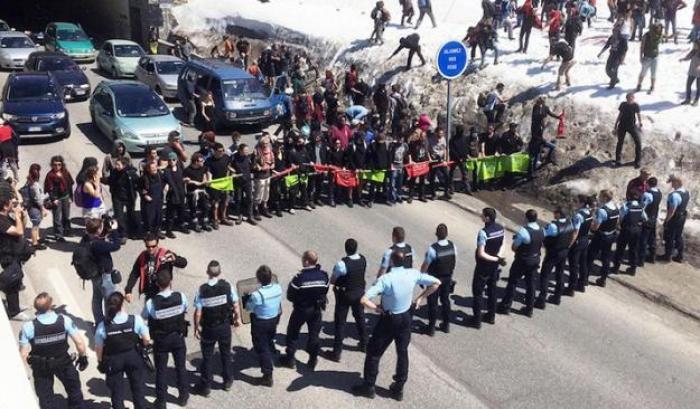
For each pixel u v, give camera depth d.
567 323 10.66
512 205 15.55
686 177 14.46
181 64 24.56
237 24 30.67
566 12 22.88
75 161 16.92
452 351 9.66
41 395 7.37
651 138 15.35
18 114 17.86
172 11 33.66
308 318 8.66
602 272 11.91
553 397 8.68
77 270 8.89
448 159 15.95
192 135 19.98
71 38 30.67
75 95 23.28
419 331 10.17
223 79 20.12
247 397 8.35
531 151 16.23
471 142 16.12
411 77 21.20
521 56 20.28
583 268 11.62
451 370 9.17
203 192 13.06
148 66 24.48
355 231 13.73
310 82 24.53
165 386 7.85
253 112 19.86
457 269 12.33
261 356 8.43
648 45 16.27
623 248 12.27
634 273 12.38
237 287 9.10
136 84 19.22
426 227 14.18
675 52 19.16
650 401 8.73
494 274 10.19
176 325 7.70
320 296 8.65
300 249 12.67
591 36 21.55
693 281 12.24
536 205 15.52
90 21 42.78
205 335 8.09
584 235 11.27
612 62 17.00
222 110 19.72
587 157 15.84
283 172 14.16
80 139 18.97
